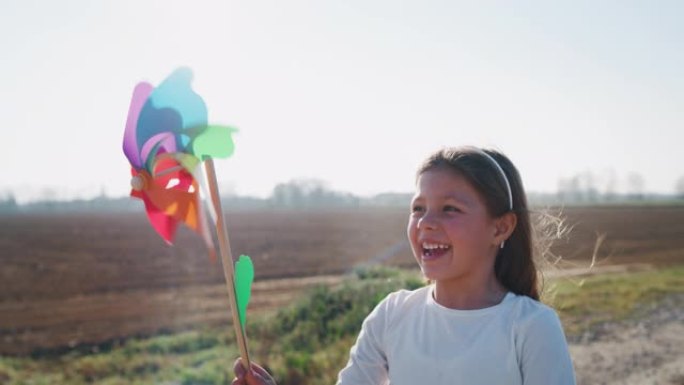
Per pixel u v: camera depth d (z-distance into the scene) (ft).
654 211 109.50
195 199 6.15
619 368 27.43
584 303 39.70
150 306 50.88
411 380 6.44
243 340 6.43
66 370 34.94
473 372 6.13
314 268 66.44
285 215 106.22
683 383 25.30
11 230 85.81
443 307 6.48
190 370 31.86
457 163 6.46
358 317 31.17
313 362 27.25
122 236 84.33
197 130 5.98
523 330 6.08
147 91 6.22
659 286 49.67
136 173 6.27
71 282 59.77
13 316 47.85
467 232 6.33
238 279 6.46
